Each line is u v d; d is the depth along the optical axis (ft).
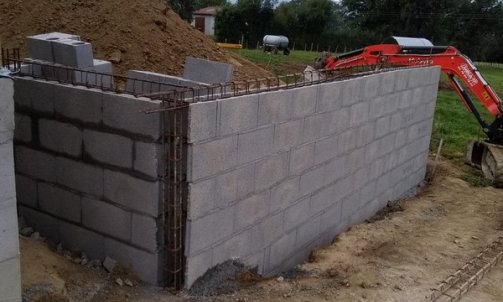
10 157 9.25
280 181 15.96
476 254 18.97
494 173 28.96
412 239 20.29
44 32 26.76
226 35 130.72
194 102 12.28
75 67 16.12
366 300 14.34
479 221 23.06
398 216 23.38
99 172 13.29
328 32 135.44
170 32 29.37
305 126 16.61
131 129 12.46
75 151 13.61
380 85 21.13
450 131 41.91
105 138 12.96
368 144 21.35
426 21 117.91
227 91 17.02
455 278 16.46
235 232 14.37
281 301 13.61
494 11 124.57
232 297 13.37
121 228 13.25
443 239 20.47
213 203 13.23
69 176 13.91
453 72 28.73
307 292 14.49
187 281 13.01
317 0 131.64
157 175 12.40
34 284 11.62
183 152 12.35
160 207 12.65
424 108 26.71
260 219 15.39
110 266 13.35
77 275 12.89
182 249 12.94
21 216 15.20
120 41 26.05
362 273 16.34
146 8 28.89
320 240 19.36
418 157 27.68
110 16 26.99
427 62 28.17
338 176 19.51
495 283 16.65
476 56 133.18
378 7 119.24
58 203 14.33
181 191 12.52
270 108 14.67
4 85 8.89
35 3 28.04
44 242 14.47
